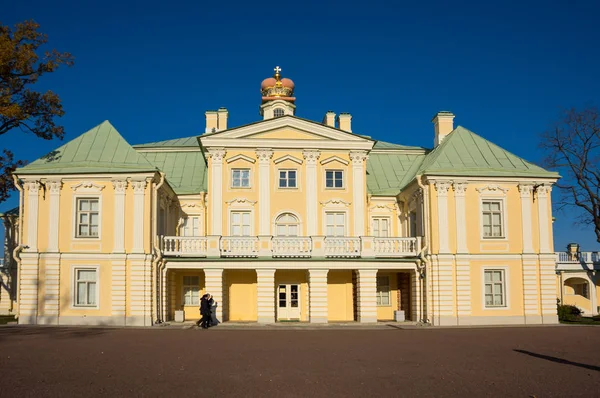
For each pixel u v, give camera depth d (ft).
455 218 119.55
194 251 119.44
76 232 113.29
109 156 116.78
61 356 65.16
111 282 111.55
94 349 71.67
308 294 124.16
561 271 158.61
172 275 127.03
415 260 121.19
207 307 107.55
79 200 114.32
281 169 130.93
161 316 116.16
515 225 121.29
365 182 131.85
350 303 129.70
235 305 127.75
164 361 61.77
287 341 83.20
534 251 120.78
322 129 131.44
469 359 64.59
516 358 65.51
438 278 117.50
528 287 119.65
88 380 50.60
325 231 130.21
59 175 113.60
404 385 49.11
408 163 148.87
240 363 60.75
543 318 119.14
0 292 158.30
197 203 135.85
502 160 125.70
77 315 110.93
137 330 100.22
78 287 112.47
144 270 111.65
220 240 120.06
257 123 130.00
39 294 111.45
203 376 52.85
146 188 113.80
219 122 149.28
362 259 120.78
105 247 112.47
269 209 129.08
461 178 120.06
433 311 116.88
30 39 120.67
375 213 138.31
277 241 121.19
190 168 143.74
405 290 131.54
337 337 89.92
